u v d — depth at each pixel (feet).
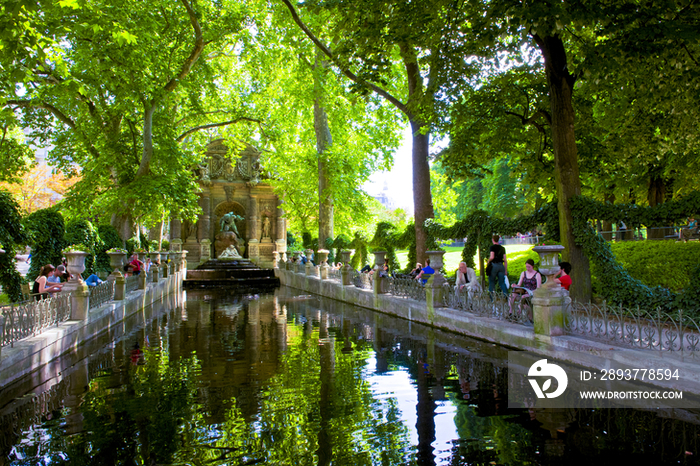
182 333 42.34
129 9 60.54
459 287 42.04
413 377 25.99
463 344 34.30
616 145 53.31
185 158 83.71
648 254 62.64
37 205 134.72
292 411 20.88
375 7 42.42
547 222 43.01
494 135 56.59
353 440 17.58
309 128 116.67
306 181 117.39
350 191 105.50
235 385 25.18
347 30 47.14
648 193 76.43
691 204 32.83
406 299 48.83
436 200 119.55
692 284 32.42
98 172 78.59
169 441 17.69
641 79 44.14
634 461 15.43
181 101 93.20
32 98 70.38
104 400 22.80
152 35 65.82
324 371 27.86
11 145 77.51
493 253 40.91
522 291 34.45
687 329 30.12
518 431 18.15
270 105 108.68
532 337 30.50
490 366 27.78
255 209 143.23
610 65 35.42
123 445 17.38
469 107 51.98
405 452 16.44
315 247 123.95
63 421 19.99
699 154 58.03
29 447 17.28
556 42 40.45
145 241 117.60
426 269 50.08
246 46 87.25
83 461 16.08
